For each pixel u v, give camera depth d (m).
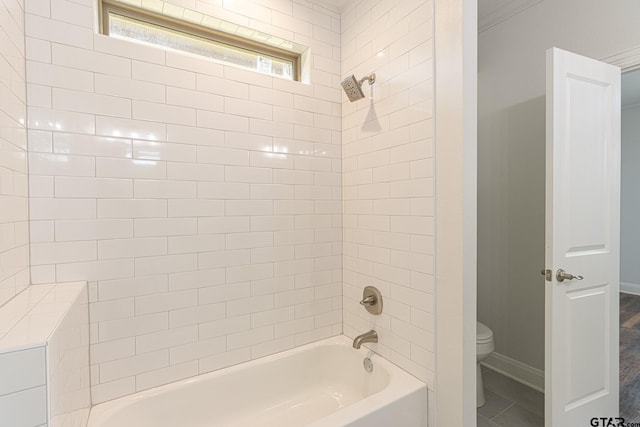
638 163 4.27
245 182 1.69
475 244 1.29
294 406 1.77
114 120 1.35
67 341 0.88
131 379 1.41
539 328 2.13
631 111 4.34
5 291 0.96
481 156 2.47
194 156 1.54
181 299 1.52
